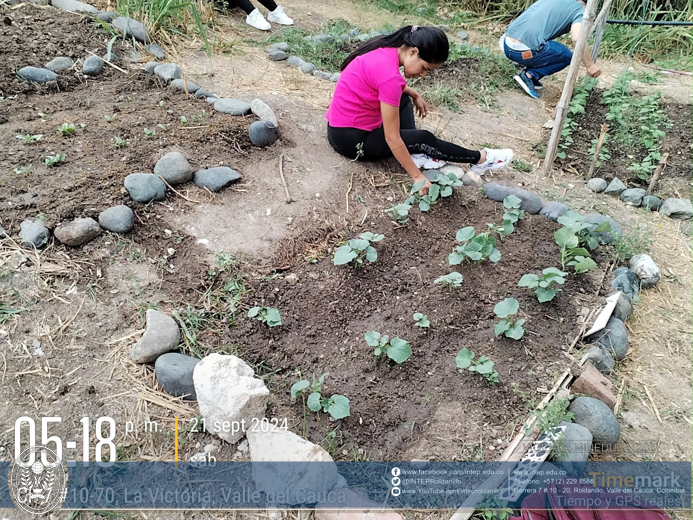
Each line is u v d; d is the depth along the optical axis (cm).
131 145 333
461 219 334
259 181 332
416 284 290
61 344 238
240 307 265
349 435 228
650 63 579
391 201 338
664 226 361
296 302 272
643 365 274
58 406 219
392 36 326
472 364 253
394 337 259
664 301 309
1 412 214
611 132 444
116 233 282
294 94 428
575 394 250
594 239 319
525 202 348
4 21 417
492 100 486
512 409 240
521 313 280
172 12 478
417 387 246
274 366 246
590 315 282
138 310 256
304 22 582
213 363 219
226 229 299
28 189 291
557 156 411
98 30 441
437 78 498
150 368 238
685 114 461
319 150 368
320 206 324
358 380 246
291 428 226
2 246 263
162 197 304
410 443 227
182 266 278
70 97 378
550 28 477
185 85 383
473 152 358
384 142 350
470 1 684
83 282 261
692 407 256
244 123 365
